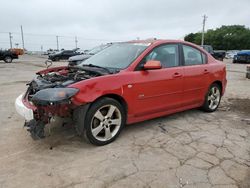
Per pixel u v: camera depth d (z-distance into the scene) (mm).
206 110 5133
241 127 4316
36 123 3250
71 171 2824
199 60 4855
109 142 3551
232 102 6273
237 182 2648
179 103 4398
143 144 3545
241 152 3340
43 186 2549
